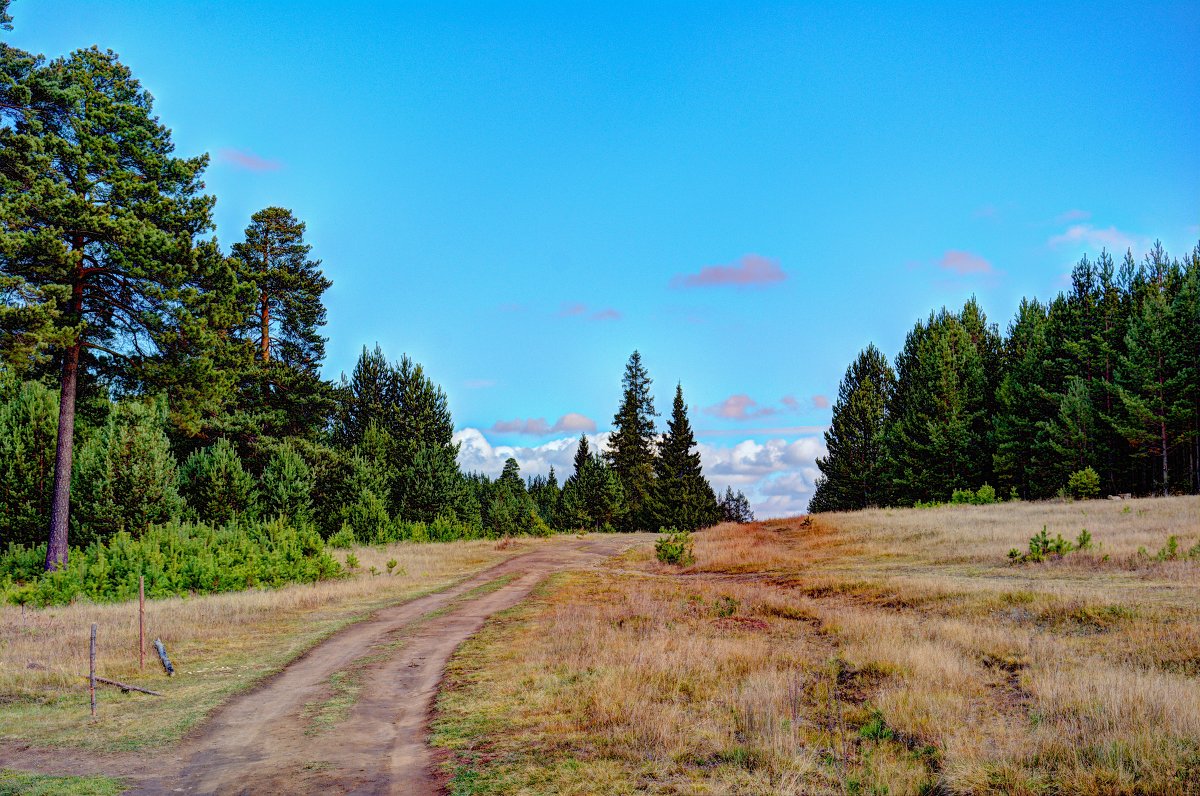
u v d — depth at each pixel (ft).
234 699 38.32
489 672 41.98
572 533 204.03
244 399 156.66
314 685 41.11
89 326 86.28
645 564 115.44
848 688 37.52
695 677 38.45
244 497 129.29
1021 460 183.93
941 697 33.81
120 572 77.61
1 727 33.30
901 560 88.43
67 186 82.23
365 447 188.65
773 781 24.40
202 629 57.16
